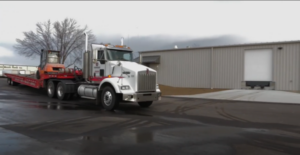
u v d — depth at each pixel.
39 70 16.28
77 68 14.02
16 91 17.44
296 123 8.36
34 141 5.62
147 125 7.56
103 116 8.93
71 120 8.05
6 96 14.37
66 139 5.83
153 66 29.55
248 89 23.00
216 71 24.81
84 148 5.20
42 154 4.77
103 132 6.54
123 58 11.77
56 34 34.31
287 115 9.97
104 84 10.95
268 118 9.27
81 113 9.50
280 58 21.62
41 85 15.57
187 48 26.70
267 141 6.03
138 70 10.30
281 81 21.61
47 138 5.88
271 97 16.53
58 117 8.52
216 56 24.86
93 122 7.80
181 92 21.14
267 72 22.33
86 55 12.36
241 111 10.93
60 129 6.79
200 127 7.47
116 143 5.59
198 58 26.03
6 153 4.79
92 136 6.14
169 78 28.19
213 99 15.91
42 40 34.06
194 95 18.55
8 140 5.65
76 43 34.78
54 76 13.87
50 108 10.49
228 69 24.16
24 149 5.04
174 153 4.98
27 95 15.31
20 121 7.72
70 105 11.69
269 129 7.38
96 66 11.71
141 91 10.39
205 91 21.86
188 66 26.72
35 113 9.15
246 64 23.33
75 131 6.60
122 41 12.41
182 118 8.98
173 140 5.93
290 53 21.22
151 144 5.57
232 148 5.41
